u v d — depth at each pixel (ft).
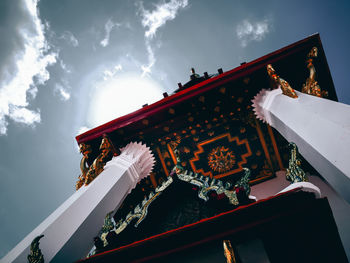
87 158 16.78
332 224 8.00
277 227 8.04
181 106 16.63
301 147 12.07
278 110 14.39
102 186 13.46
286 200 7.86
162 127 17.37
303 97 13.46
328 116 10.40
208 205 9.96
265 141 17.67
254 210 7.96
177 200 10.81
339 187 9.26
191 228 8.11
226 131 17.74
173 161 18.24
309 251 8.16
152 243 8.27
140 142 17.51
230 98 16.72
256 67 15.65
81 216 11.13
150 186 18.19
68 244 9.83
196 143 18.07
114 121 16.87
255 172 17.99
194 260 8.25
